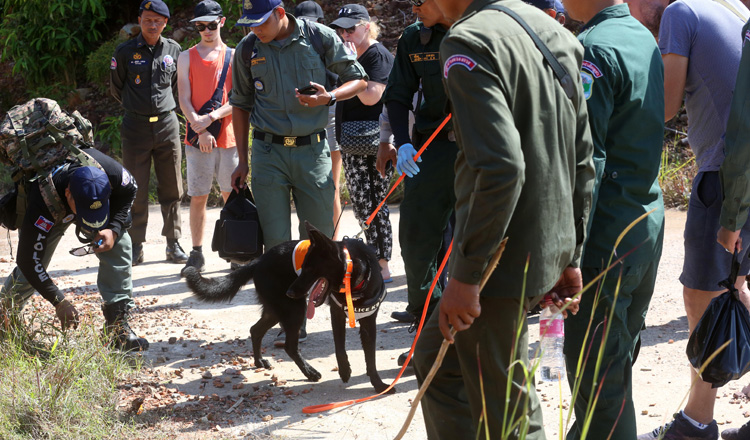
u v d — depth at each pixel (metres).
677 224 7.62
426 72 4.03
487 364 2.38
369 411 3.97
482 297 2.33
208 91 6.70
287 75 4.82
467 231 2.13
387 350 4.90
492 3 2.36
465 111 2.13
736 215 2.98
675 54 3.33
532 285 2.29
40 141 4.18
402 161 4.10
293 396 4.21
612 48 2.71
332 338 5.21
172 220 7.25
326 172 5.04
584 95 2.56
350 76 4.93
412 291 4.40
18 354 4.14
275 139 4.90
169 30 13.27
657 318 5.17
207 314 5.74
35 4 13.13
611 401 2.79
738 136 2.89
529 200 2.24
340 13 5.64
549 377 3.10
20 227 4.42
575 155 2.43
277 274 4.38
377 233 6.19
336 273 3.99
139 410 3.94
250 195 5.07
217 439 3.61
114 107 12.92
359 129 5.78
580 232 2.52
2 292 4.58
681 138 9.72
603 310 2.77
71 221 4.46
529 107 2.21
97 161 4.36
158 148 7.03
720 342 3.00
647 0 7.32
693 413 3.40
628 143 2.76
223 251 4.83
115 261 4.73
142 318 5.61
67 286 6.39
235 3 13.02
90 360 4.15
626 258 2.76
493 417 2.40
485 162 2.07
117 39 12.73
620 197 2.77
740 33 3.29
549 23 2.40
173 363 4.72
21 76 14.10
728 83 3.25
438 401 2.64
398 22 12.30
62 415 3.62
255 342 4.65
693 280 3.41
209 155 6.78
